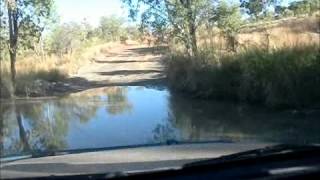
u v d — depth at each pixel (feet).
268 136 36.78
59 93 81.35
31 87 79.30
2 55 82.94
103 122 47.57
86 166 10.32
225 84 59.36
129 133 41.14
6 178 8.16
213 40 77.77
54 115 54.95
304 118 44.14
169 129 42.24
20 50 83.92
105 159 10.85
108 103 63.57
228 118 46.70
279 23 109.91
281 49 57.06
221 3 80.38
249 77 54.60
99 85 93.35
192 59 72.13
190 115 49.67
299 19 109.60
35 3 82.43
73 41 182.19
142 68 121.19
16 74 86.07
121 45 285.64
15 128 46.85
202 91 63.10
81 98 71.67
